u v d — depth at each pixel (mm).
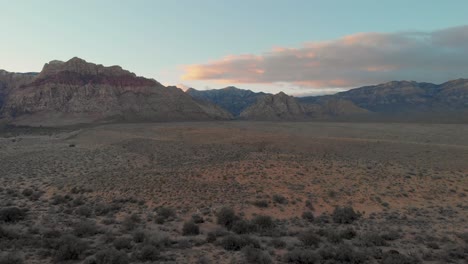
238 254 18594
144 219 25578
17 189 35812
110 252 16812
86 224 22500
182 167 41250
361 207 29047
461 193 32281
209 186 32656
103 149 74688
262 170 37312
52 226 23359
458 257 19047
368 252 18750
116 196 30922
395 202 30203
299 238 21656
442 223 25609
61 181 37719
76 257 17109
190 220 25344
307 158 44500
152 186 32688
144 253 17328
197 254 18422
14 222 24188
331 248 19016
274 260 17766
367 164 42656
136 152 71688
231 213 25281
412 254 18938
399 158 47719
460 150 51406
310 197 30500
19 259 16234
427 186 33906
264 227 24172
